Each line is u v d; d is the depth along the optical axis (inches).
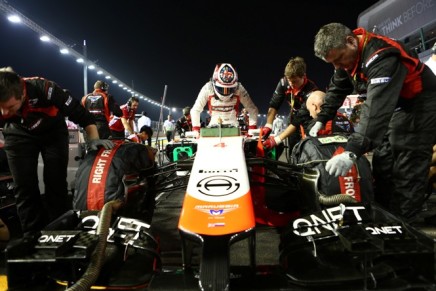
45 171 116.0
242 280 67.2
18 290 67.6
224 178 83.5
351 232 67.2
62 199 119.3
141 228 80.6
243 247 118.3
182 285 63.9
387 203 108.2
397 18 462.9
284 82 187.0
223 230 70.1
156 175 115.3
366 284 63.7
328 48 86.4
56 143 115.7
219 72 171.0
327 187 93.1
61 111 109.2
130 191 95.8
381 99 81.1
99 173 96.0
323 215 80.4
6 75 86.8
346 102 344.2
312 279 66.1
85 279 63.4
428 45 403.2
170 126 605.9
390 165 107.0
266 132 153.5
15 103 89.3
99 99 243.3
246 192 78.6
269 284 65.9
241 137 109.8
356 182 92.7
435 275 63.1
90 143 106.9
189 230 71.8
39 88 104.2
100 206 93.2
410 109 98.0
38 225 115.1
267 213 121.6
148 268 76.7
